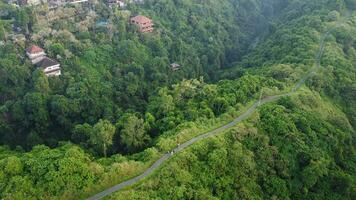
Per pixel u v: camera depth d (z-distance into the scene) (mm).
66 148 109750
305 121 129750
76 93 161125
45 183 89562
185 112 133375
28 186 88375
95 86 171875
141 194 91125
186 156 105375
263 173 113312
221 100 135250
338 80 165875
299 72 162750
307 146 122625
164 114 136000
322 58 177250
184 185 97125
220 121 125938
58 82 167250
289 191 115562
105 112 159875
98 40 199500
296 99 141000
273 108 134000
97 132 116812
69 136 153000
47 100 155875
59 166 91688
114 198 89438
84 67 179250
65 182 90688
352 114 157375
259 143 119312
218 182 103938
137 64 193125
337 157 130875
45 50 178125
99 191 93625
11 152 121625
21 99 156375
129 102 176125
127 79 182500
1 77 161000
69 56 178250
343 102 161875
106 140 115000
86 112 159500
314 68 169250
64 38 187125
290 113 133125
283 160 117750
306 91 149250
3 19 197000
